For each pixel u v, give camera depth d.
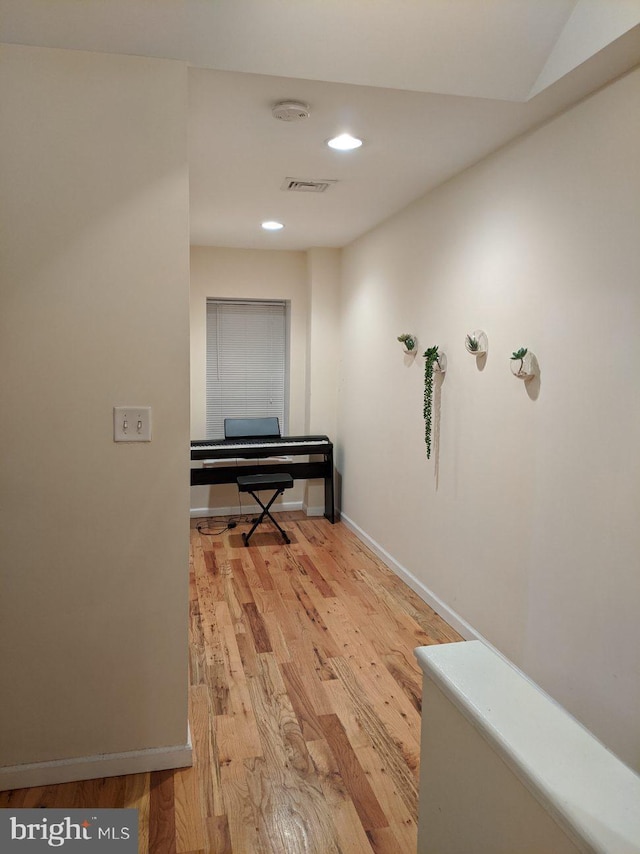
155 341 1.86
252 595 3.57
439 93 2.03
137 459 1.89
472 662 1.01
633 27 1.63
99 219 1.79
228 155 2.71
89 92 1.75
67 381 1.82
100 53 1.74
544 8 1.81
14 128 1.72
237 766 2.05
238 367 5.39
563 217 2.22
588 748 0.80
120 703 1.97
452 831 0.99
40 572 1.86
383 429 4.11
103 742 1.97
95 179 1.78
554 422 2.30
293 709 2.40
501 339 2.65
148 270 1.83
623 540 1.97
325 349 5.12
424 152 2.67
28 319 1.78
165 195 1.82
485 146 2.61
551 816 0.72
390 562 4.00
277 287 5.18
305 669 2.71
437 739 1.03
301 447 4.92
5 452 1.80
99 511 1.88
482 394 2.82
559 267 2.26
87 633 1.92
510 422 2.60
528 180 2.43
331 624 3.18
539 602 2.42
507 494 2.63
